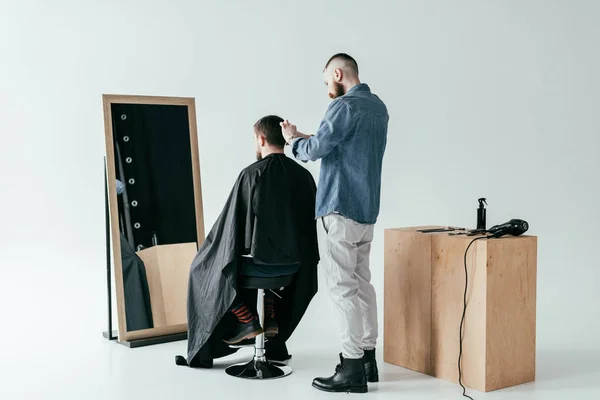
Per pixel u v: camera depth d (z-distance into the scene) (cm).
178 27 685
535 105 665
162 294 457
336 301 352
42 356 417
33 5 714
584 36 662
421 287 383
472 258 357
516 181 668
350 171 350
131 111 459
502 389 358
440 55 673
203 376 381
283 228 374
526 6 662
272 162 379
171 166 468
